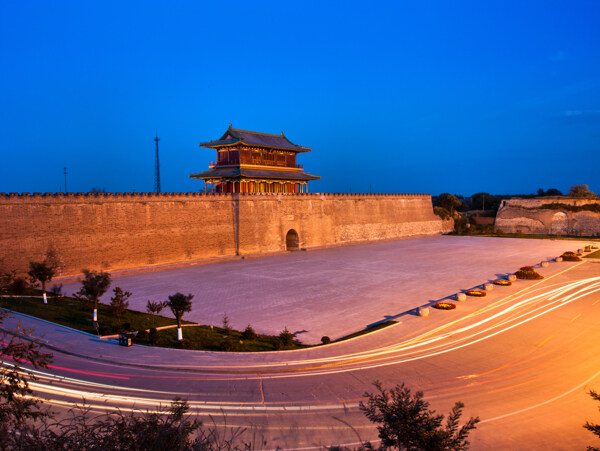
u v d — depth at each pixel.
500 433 16.39
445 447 9.58
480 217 122.38
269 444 15.14
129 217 55.16
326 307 36.97
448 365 23.66
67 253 49.16
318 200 83.81
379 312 35.28
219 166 79.94
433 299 39.53
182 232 61.22
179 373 22.34
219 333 29.50
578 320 32.31
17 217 45.25
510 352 25.75
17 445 8.16
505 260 63.59
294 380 21.52
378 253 73.81
